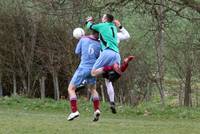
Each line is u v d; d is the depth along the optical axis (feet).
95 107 83.05
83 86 82.53
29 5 187.21
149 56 217.36
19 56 196.85
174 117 129.18
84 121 101.60
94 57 81.76
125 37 81.97
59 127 85.35
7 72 198.59
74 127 86.33
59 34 192.13
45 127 84.58
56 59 195.31
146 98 224.74
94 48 81.51
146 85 223.10
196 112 133.69
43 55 196.34
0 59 196.03
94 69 78.48
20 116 112.98
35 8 176.76
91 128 85.87
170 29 177.06
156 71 217.77
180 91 238.89
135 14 164.86
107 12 147.84
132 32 200.44
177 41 201.46
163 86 221.46
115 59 78.33
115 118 121.90
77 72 81.97
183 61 219.61
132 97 219.41
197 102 241.76
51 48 194.59
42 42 195.52
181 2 152.46
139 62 217.15
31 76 198.59
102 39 79.05
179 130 88.17
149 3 148.97
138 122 107.76
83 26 152.87
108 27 79.25
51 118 108.27
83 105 142.20
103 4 147.43
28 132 77.77
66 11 151.02
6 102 145.89
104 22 80.69
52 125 88.33
